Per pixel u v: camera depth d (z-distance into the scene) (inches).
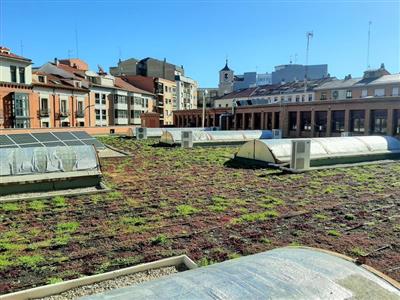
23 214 335.0
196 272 131.8
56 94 1806.1
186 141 1056.8
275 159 631.2
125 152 906.7
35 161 444.8
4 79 1499.8
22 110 1579.7
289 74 3447.3
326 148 665.6
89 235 276.4
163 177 547.5
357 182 496.7
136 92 2600.9
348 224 304.3
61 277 201.3
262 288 114.0
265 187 463.2
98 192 426.3
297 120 1535.4
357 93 2091.5
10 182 407.8
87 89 2052.2
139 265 208.5
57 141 853.8
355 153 683.4
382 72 2084.2
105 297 114.9
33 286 191.0
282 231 286.4
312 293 112.4
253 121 1814.7
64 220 316.8
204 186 473.7
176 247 250.5
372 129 1230.3
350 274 126.0
